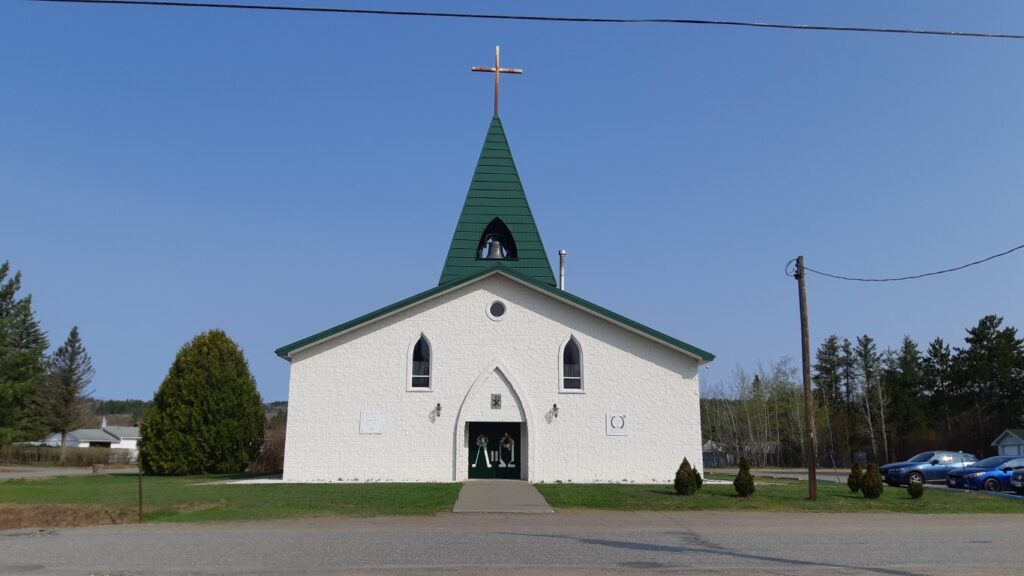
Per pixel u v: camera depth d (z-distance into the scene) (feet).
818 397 290.15
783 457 278.26
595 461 98.37
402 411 98.22
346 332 99.09
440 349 100.01
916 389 263.29
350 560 43.39
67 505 67.41
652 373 100.78
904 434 258.37
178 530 56.24
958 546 50.19
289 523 60.54
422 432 98.02
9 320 184.44
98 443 338.75
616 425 99.40
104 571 39.96
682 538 53.36
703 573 40.11
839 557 45.50
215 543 49.44
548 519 64.34
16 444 225.76
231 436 122.31
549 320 101.45
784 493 85.56
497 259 115.85
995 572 40.88
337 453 96.94
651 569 41.16
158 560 43.21
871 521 65.57
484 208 118.73
